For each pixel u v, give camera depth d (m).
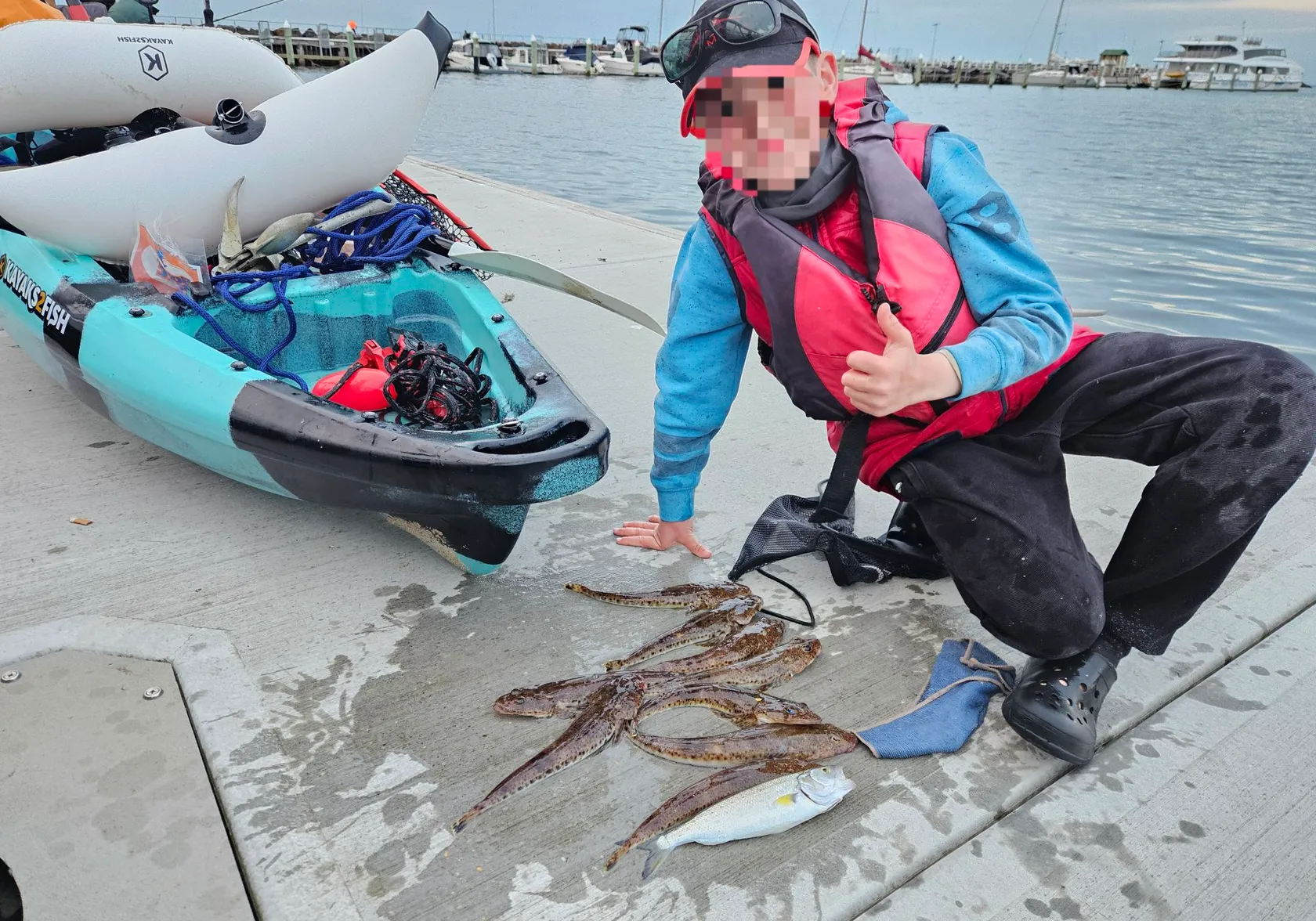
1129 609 1.87
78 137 3.62
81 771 1.78
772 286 1.81
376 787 1.80
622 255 6.20
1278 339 7.00
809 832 1.72
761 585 2.52
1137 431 1.83
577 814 1.76
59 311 2.82
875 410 1.55
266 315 3.05
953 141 1.80
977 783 1.84
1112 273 9.06
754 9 1.70
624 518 2.86
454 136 21.56
